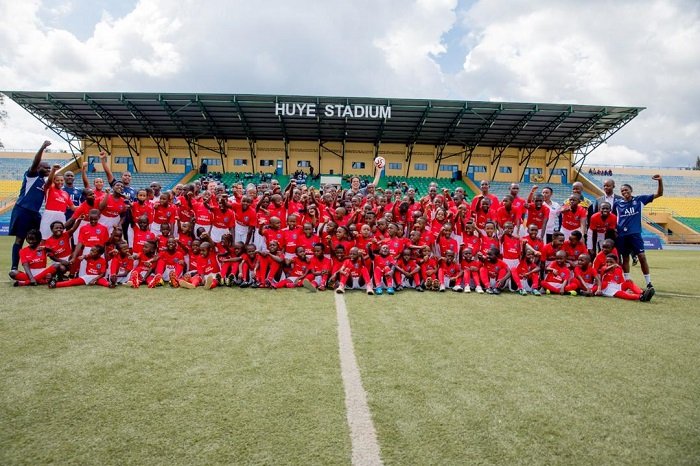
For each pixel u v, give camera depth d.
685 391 2.77
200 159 30.23
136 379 2.78
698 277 9.17
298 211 7.98
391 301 5.75
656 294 6.83
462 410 2.42
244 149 30.28
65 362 3.08
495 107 24.30
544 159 31.25
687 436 2.18
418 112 25.03
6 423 2.19
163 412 2.33
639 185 39.25
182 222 7.62
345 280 6.42
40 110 25.08
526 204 7.95
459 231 7.93
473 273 6.88
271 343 3.61
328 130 28.02
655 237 23.12
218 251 7.41
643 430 2.23
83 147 29.89
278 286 6.57
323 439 2.08
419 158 30.91
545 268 7.03
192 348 3.44
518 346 3.71
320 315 4.73
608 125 26.44
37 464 1.84
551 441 2.09
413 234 7.16
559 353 3.54
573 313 5.19
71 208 7.20
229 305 5.16
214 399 2.50
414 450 1.99
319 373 2.94
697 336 4.17
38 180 6.58
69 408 2.37
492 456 1.95
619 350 3.66
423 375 2.95
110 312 4.65
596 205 7.50
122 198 7.31
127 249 6.62
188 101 24.14
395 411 2.39
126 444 2.01
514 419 2.32
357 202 8.47
